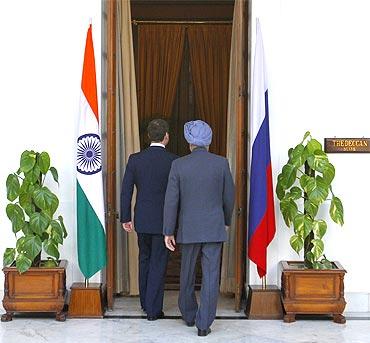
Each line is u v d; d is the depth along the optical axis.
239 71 5.96
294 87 6.00
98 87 5.96
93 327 5.60
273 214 5.82
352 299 6.04
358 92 6.00
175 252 8.08
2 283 6.03
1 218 6.01
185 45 8.02
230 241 6.55
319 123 6.01
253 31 6.01
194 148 5.40
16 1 5.98
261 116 5.79
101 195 5.78
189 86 8.05
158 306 5.80
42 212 5.61
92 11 5.98
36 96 6.00
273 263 6.03
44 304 5.66
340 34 5.99
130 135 6.55
